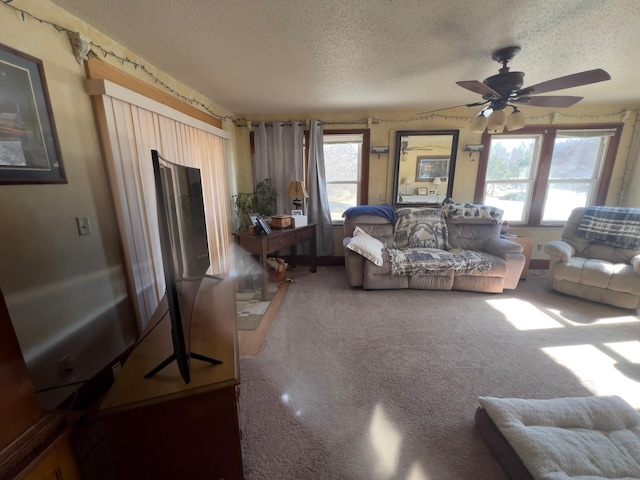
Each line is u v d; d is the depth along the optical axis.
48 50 1.41
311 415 1.50
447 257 3.07
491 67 2.28
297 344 2.16
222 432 1.03
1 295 0.62
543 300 2.89
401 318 2.55
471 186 3.79
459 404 1.57
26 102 1.30
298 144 3.79
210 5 1.46
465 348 2.09
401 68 2.29
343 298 3.00
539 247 3.88
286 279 3.56
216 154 3.26
